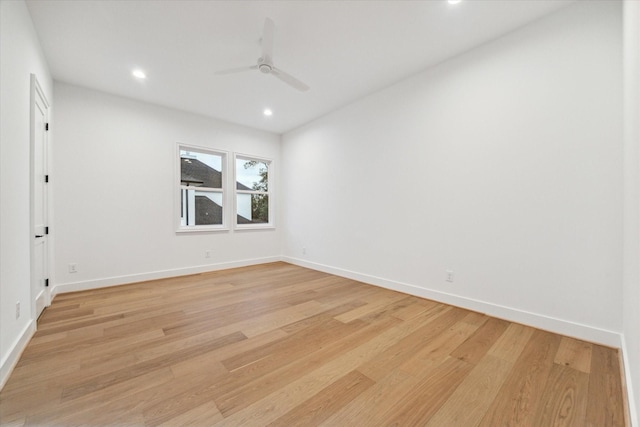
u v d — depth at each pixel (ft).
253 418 4.12
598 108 6.38
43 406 4.30
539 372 5.32
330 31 7.68
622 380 4.99
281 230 17.47
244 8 6.79
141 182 12.19
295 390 4.78
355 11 6.91
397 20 7.26
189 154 14.40
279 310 8.70
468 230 8.68
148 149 12.37
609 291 6.28
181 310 8.65
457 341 6.59
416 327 7.41
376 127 11.55
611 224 6.24
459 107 8.84
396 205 10.84
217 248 14.62
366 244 12.10
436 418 4.16
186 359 5.76
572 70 6.73
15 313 5.70
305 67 9.60
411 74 10.11
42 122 8.55
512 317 7.73
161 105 12.70
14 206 5.70
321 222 14.48
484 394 4.70
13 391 4.66
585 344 6.39
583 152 6.58
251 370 5.38
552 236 7.06
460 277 8.90
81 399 4.49
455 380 5.09
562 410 4.32
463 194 8.78
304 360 5.76
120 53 8.61
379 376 5.21
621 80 6.12
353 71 9.86
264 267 15.46
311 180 15.07
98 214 11.12
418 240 10.09
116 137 11.55
